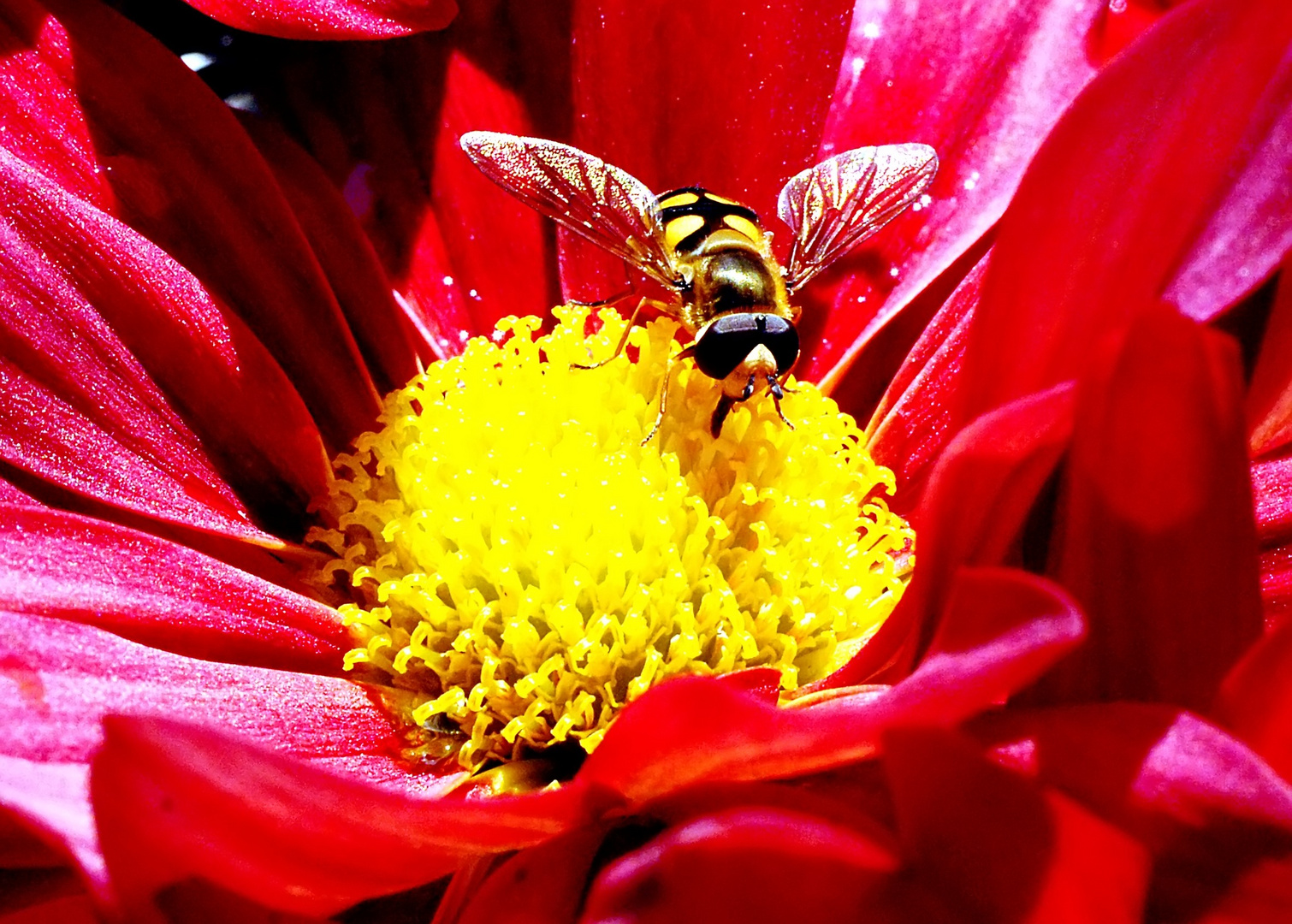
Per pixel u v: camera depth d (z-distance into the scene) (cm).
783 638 8
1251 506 7
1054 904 7
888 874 7
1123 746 7
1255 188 7
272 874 7
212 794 7
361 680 8
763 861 7
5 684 7
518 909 7
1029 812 7
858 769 8
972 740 7
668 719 7
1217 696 7
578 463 8
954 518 7
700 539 8
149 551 8
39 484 8
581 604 8
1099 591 7
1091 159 7
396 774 8
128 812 7
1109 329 7
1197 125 7
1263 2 7
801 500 8
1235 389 7
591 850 7
